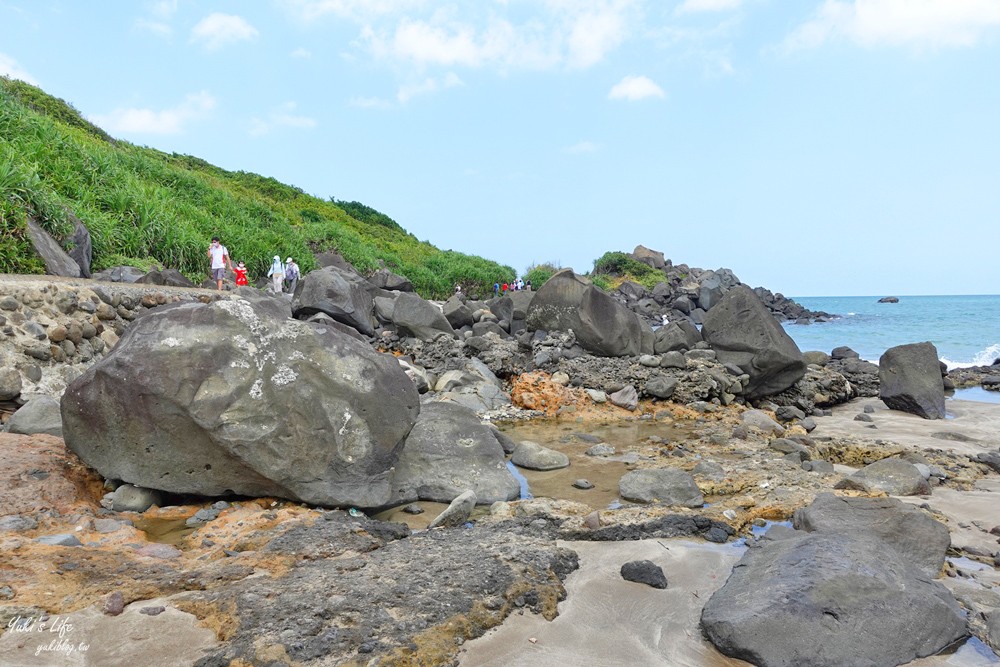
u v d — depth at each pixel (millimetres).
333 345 5602
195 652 2893
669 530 4973
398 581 3662
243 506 5168
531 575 3912
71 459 5430
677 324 13867
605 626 3439
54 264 11422
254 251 21266
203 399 4965
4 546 3869
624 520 5191
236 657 2830
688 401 11227
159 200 20062
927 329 34438
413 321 14445
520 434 9172
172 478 5102
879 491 6059
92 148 20094
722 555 4516
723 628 3193
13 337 7230
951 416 11125
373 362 5691
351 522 4820
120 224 16500
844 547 3754
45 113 26094
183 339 5098
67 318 8047
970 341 27609
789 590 3336
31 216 12062
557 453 7387
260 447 5039
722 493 6180
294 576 3709
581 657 3113
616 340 12734
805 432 9547
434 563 3990
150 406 4969
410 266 31734
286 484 5125
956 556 4613
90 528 4500
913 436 9266
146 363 4988
